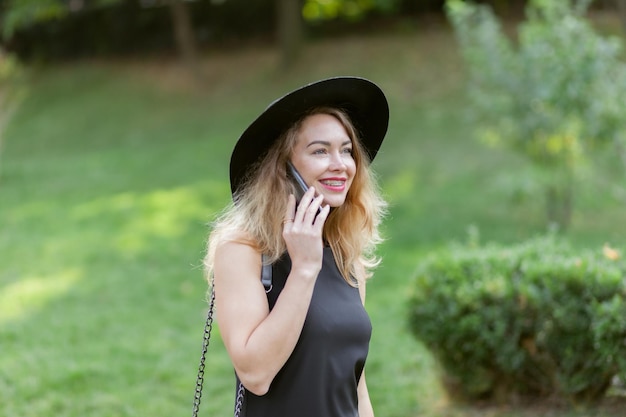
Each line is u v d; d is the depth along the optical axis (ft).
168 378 18.29
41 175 42.83
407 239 30.01
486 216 32.55
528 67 28.53
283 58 57.36
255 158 7.66
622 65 28.14
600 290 13.60
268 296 7.20
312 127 7.49
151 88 59.16
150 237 31.35
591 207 32.91
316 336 7.13
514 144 30.12
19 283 26.45
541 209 33.06
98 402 16.84
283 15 57.11
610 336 13.05
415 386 17.16
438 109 47.67
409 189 37.01
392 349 19.53
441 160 40.45
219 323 7.07
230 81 57.88
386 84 52.06
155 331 21.74
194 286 25.76
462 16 30.09
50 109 59.11
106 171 42.60
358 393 8.08
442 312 14.83
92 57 66.39
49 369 18.58
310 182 7.44
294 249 6.93
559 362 14.06
